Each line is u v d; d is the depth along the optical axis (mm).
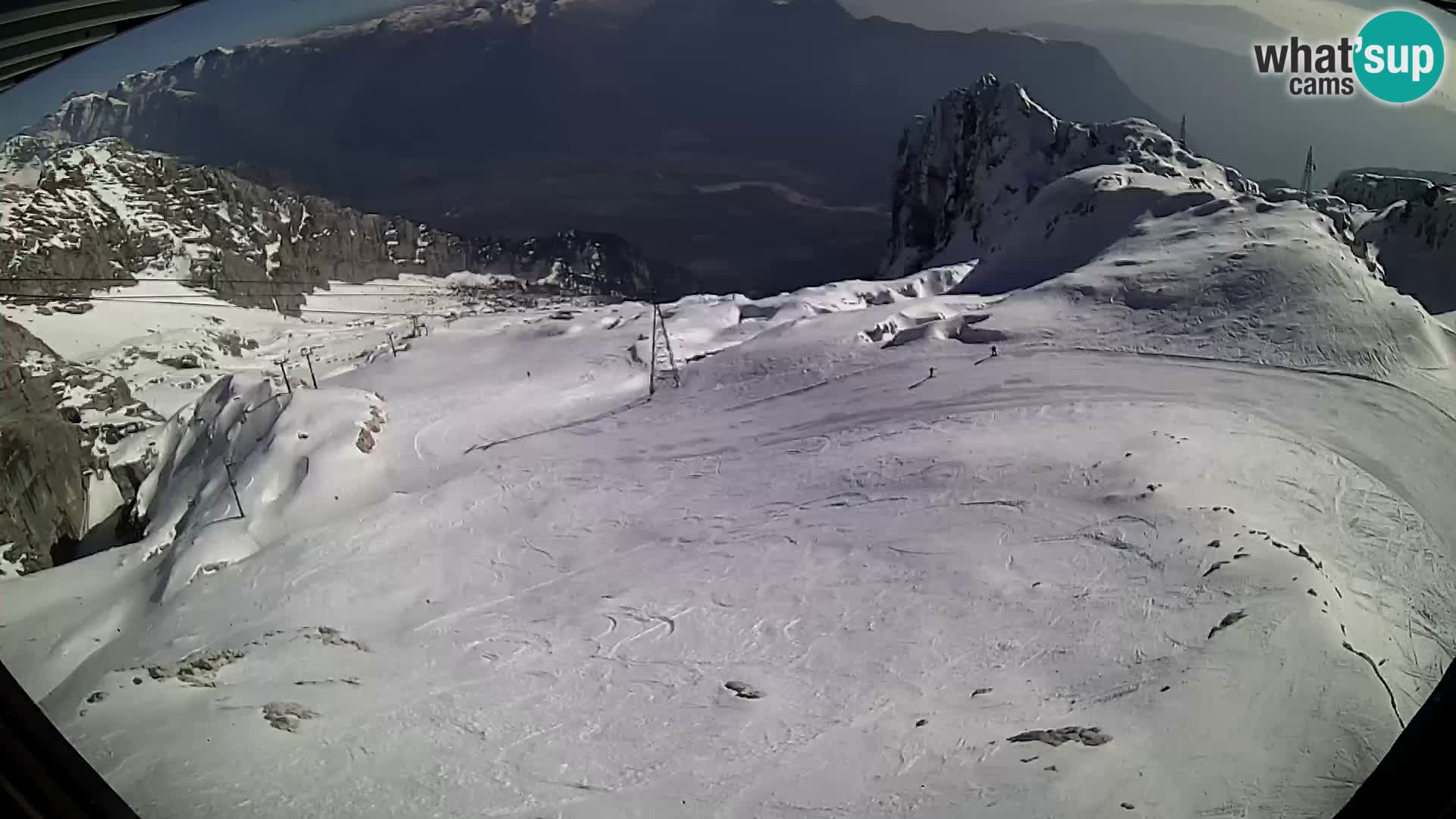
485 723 25906
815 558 36438
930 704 25250
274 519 48031
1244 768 20641
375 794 22438
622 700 27172
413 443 57281
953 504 39656
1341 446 43969
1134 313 59562
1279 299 57156
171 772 23297
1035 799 20281
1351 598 31516
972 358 58094
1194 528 33812
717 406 59625
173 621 37375
